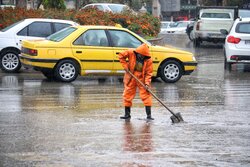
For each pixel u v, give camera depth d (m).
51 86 24.80
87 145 14.22
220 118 18.11
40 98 21.36
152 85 26.22
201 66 35.78
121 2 74.25
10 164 12.45
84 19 39.16
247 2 80.25
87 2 60.88
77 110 19.00
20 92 22.80
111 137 15.13
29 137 14.95
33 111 18.64
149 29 42.16
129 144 14.41
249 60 31.95
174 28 72.00
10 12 37.41
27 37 29.66
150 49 26.91
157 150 13.88
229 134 15.80
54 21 30.17
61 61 26.02
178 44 51.88
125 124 16.89
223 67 35.22
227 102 21.33
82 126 16.44
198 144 14.56
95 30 26.53
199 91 24.28
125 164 12.59
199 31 49.12
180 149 14.02
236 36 31.95
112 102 20.78
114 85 25.78
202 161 12.97
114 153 13.51
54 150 13.67
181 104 20.73
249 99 22.14
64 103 20.33
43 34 29.78
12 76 28.36
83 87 24.83
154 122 17.31
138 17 42.31
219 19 49.06
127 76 17.69
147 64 17.59
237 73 32.06
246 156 13.47
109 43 26.50
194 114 18.77
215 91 24.34
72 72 26.22
